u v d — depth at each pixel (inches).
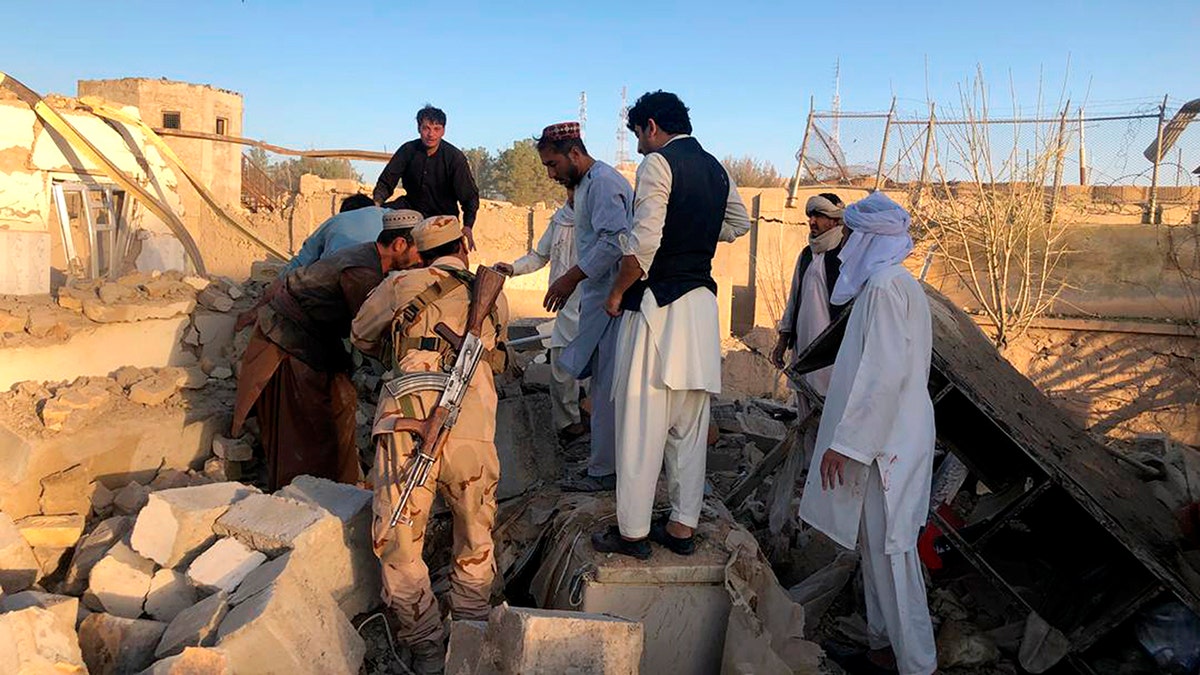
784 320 224.2
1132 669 145.3
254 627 117.7
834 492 141.1
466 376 134.1
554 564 154.3
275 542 133.3
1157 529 150.6
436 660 138.6
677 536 147.2
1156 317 446.6
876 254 142.6
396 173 247.4
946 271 485.7
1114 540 153.1
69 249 256.5
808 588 171.9
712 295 145.9
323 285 176.2
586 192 175.2
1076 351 458.3
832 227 206.5
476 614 141.5
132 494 172.1
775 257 576.1
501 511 177.6
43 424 171.2
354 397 192.4
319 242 202.4
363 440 206.1
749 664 134.4
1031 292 469.7
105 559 139.7
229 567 133.0
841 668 151.4
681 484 146.3
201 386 201.5
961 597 170.6
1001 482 183.6
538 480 189.8
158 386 191.2
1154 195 470.0
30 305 188.2
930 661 138.9
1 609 120.1
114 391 188.9
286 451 180.4
